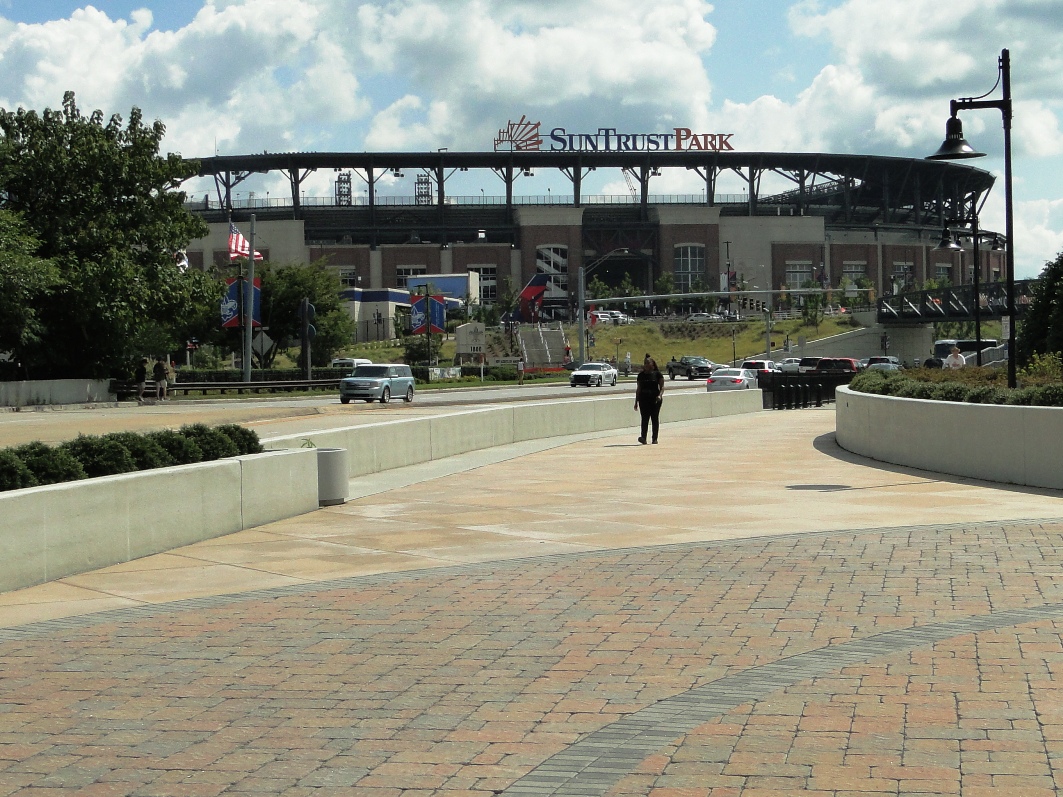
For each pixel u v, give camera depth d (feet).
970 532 40.06
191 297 182.29
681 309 541.75
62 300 167.53
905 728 19.29
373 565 36.47
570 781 17.33
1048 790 16.48
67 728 20.25
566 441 89.20
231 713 21.03
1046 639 24.89
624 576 33.45
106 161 171.83
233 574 35.50
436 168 543.80
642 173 548.72
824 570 33.58
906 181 580.71
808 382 156.56
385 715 20.79
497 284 537.65
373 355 377.91
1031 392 58.49
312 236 542.57
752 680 22.41
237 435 49.93
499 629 27.20
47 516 34.63
